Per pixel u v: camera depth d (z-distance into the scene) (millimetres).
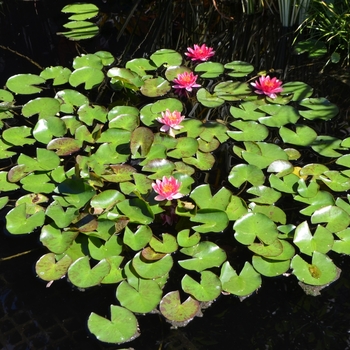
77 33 2857
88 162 2000
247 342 1583
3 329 1616
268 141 2186
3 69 2625
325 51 2691
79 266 1699
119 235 1795
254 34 2863
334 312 1658
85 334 1597
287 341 1589
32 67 2641
